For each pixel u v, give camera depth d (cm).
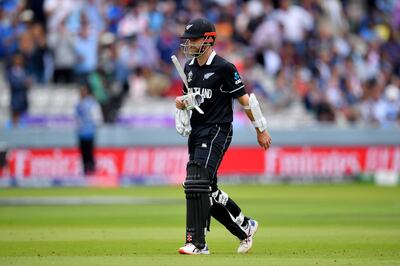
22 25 8550
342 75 8875
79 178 7688
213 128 2964
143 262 2681
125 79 8150
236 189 7294
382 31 9912
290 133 8069
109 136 7781
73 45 8262
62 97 8356
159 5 8838
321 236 3728
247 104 2978
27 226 4234
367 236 3722
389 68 9344
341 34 9344
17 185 7688
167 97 8450
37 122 8194
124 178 7788
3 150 7006
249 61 8406
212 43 2970
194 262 2677
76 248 3203
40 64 8475
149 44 8456
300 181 8081
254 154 8006
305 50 8956
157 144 7862
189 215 2933
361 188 7481
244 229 3041
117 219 4650
